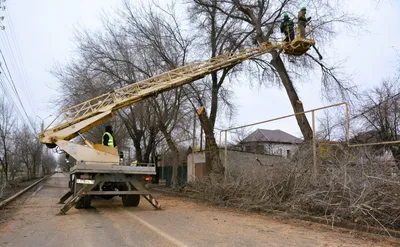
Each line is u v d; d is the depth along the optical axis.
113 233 7.01
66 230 7.38
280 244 6.00
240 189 11.76
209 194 13.37
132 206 12.05
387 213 7.08
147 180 11.37
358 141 16.53
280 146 14.23
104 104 12.67
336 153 9.54
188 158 27.48
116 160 11.37
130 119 25.34
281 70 17.77
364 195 7.26
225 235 6.79
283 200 10.06
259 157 14.26
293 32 15.09
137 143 26.06
